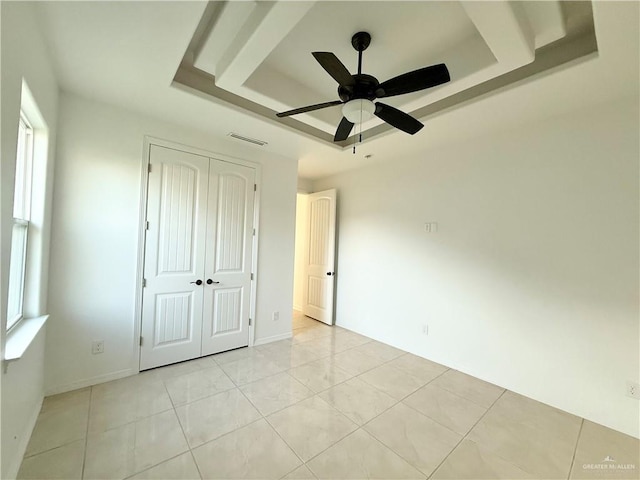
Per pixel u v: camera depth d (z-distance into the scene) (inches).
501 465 66.6
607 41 59.1
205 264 119.0
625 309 80.9
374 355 128.4
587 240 87.1
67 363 89.0
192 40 74.6
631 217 80.2
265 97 85.7
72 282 89.3
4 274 49.1
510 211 103.3
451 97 95.2
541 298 95.7
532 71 78.6
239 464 64.1
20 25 50.8
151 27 60.6
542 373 94.6
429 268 127.2
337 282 174.2
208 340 121.2
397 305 139.5
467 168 115.6
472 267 113.0
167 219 108.1
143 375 102.1
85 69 75.5
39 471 60.1
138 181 101.0
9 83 47.2
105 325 95.7
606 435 78.4
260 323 137.6
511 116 94.1
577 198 89.1
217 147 120.0
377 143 121.5
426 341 127.0
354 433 75.6
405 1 61.0
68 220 88.0
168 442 70.0
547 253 94.7
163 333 108.9
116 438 70.5
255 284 134.8
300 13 54.3
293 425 78.0
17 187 71.6
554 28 60.3
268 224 138.6
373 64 82.4
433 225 126.1
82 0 53.7
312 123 102.0
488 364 107.1
